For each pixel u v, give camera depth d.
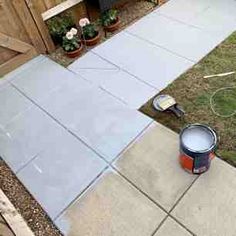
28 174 3.10
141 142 3.14
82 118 3.51
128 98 3.63
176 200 2.66
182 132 2.65
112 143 3.20
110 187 2.85
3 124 3.62
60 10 4.34
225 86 3.52
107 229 2.59
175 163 2.90
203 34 4.29
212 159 2.86
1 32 3.92
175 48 4.16
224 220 2.49
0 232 2.51
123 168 2.96
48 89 3.94
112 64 4.12
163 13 4.78
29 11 4.00
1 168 3.20
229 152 2.90
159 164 2.93
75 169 3.05
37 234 2.65
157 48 4.21
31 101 3.83
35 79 4.12
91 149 3.19
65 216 2.72
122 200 2.74
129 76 3.90
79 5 4.55
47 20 4.32
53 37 4.50
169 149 3.02
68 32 4.18
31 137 3.43
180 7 4.82
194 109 3.35
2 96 3.97
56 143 3.31
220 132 3.08
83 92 3.80
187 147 2.52
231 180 2.70
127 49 4.29
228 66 3.75
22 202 2.89
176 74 3.80
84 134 3.34
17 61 4.28
